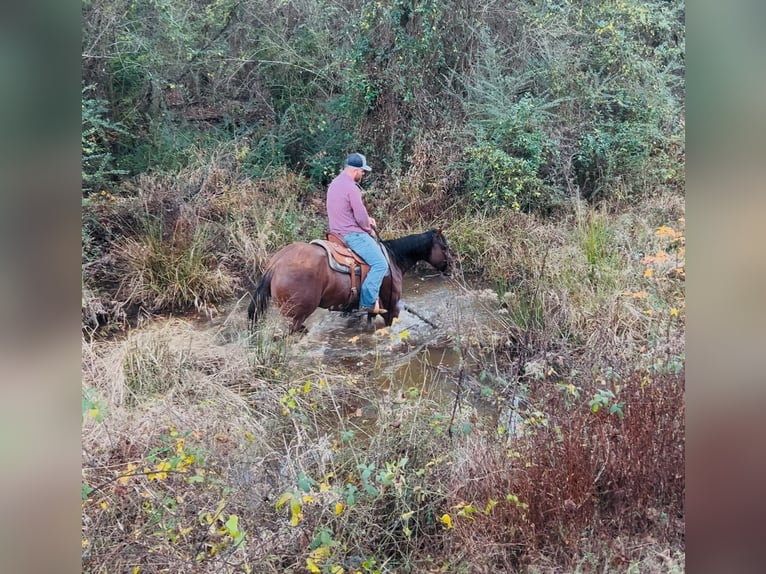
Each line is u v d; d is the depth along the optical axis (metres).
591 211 4.82
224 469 3.21
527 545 3.06
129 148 4.69
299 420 3.53
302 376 3.81
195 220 4.48
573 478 3.16
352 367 3.91
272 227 4.60
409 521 3.17
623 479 3.20
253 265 4.44
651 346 3.80
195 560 2.88
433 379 3.84
